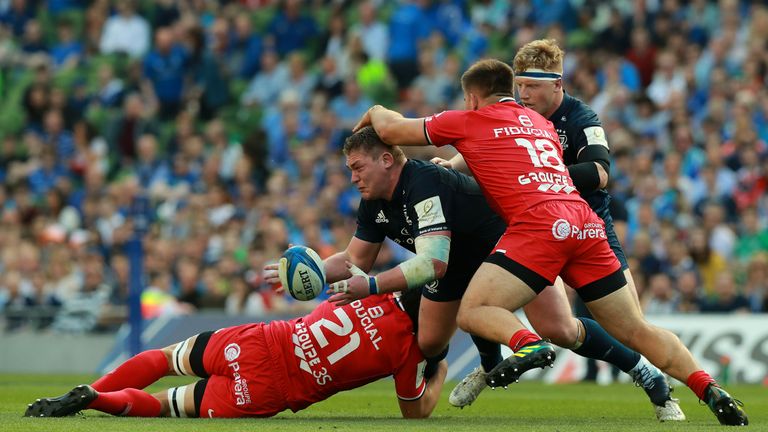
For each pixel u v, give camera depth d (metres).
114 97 76.19
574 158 28.42
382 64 71.44
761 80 61.72
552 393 39.28
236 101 75.81
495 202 24.36
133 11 82.38
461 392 28.58
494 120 24.64
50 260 60.56
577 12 72.44
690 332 46.41
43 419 23.25
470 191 25.11
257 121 72.25
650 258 50.97
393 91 71.12
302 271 23.78
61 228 65.31
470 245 25.34
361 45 71.81
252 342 24.61
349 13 80.25
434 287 25.33
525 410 30.39
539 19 72.69
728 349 45.44
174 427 21.94
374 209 25.73
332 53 75.12
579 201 24.33
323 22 80.19
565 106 28.34
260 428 22.11
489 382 22.73
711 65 63.38
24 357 56.28
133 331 50.62
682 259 51.78
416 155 42.00
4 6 86.50
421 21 72.62
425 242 24.22
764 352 44.66
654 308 49.22
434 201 24.50
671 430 22.39
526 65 27.17
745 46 64.88
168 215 61.66
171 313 52.47
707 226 53.25
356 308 24.94
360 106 68.25
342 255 26.22
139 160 70.12
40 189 69.94
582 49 68.00
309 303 51.53
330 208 59.53
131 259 50.53
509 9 73.56
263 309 53.03
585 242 24.00
